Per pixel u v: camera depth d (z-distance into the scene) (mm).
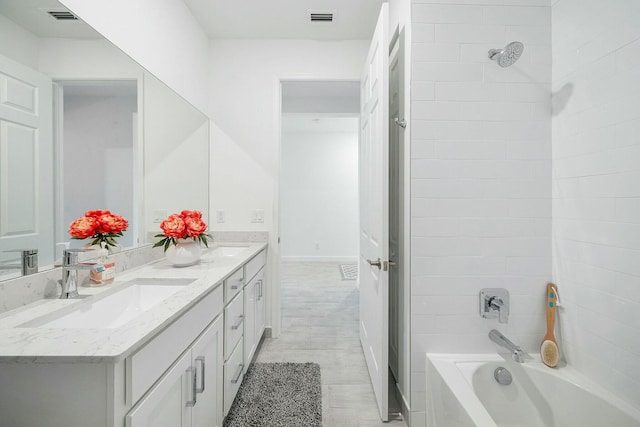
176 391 951
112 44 1406
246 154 2537
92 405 682
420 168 1481
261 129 2533
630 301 1131
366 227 2016
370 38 2523
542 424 1350
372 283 1793
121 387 697
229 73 2527
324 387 1802
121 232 1371
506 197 1487
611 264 1198
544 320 1497
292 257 5922
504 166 1483
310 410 1570
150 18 1722
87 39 1267
